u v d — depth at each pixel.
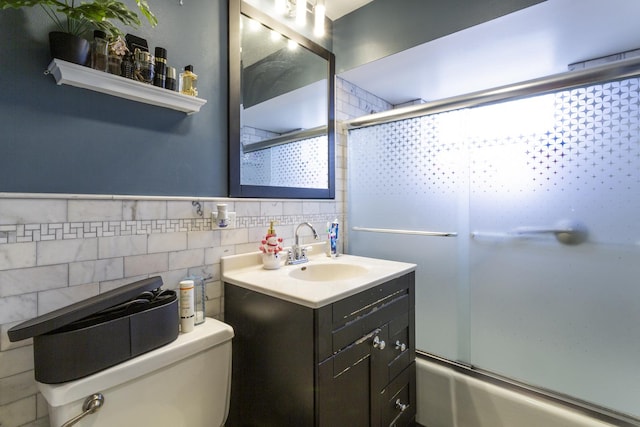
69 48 0.88
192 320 1.05
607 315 1.26
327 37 1.99
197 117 1.28
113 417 0.81
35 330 0.70
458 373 1.56
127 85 1.01
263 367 1.16
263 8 1.57
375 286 1.26
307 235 1.80
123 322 0.83
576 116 1.30
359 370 1.17
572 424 1.25
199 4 1.29
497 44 1.68
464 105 1.59
